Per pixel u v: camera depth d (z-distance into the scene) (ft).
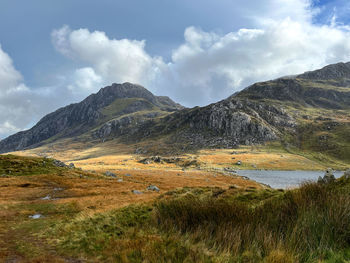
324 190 27.89
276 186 258.37
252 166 605.73
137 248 26.58
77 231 38.52
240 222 27.43
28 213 62.23
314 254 19.44
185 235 28.68
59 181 147.13
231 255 22.24
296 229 22.29
